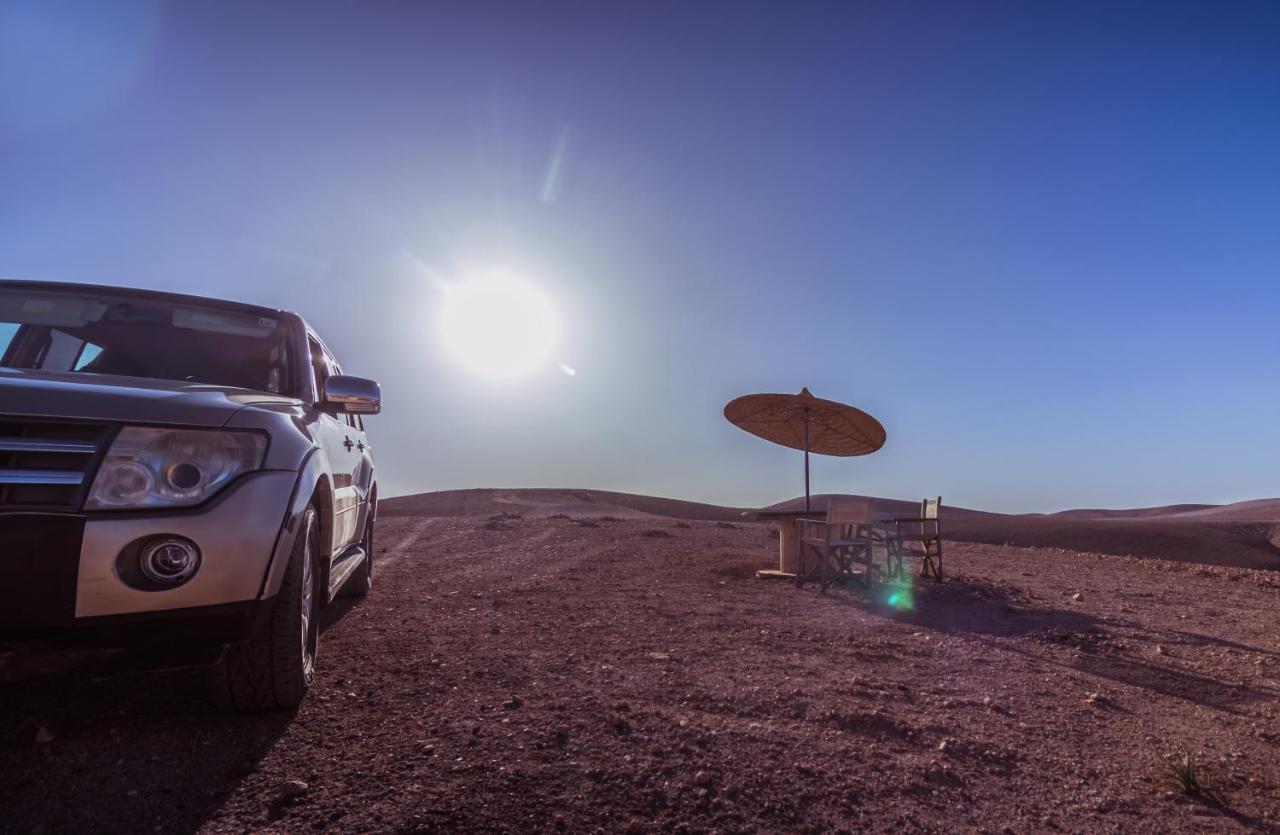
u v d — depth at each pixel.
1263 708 4.37
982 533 52.81
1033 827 2.82
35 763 2.88
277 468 3.29
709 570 9.64
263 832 2.45
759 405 10.12
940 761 3.34
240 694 3.37
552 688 4.07
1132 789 3.19
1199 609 7.73
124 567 2.85
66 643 2.81
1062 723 3.98
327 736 3.25
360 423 6.66
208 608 2.96
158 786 2.73
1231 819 2.95
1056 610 7.45
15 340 4.30
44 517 2.77
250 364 4.58
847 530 9.29
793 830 2.66
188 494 3.02
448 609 6.31
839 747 3.43
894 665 5.05
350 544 5.91
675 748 3.27
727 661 4.89
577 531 13.95
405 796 2.72
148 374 4.36
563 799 2.76
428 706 3.70
